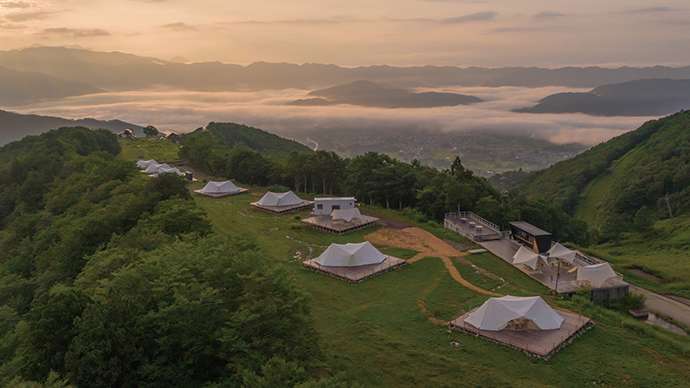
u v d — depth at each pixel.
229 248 34.31
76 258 49.69
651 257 83.19
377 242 62.78
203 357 24.78
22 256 63.00
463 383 30.98
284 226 70.31
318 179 100.81
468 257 56.66
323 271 50.75
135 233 45.34
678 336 40.06
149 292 26.70
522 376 31.83
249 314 24.42
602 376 32.00
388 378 31.42
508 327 37.53
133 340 24.06
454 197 77.75
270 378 20.14
